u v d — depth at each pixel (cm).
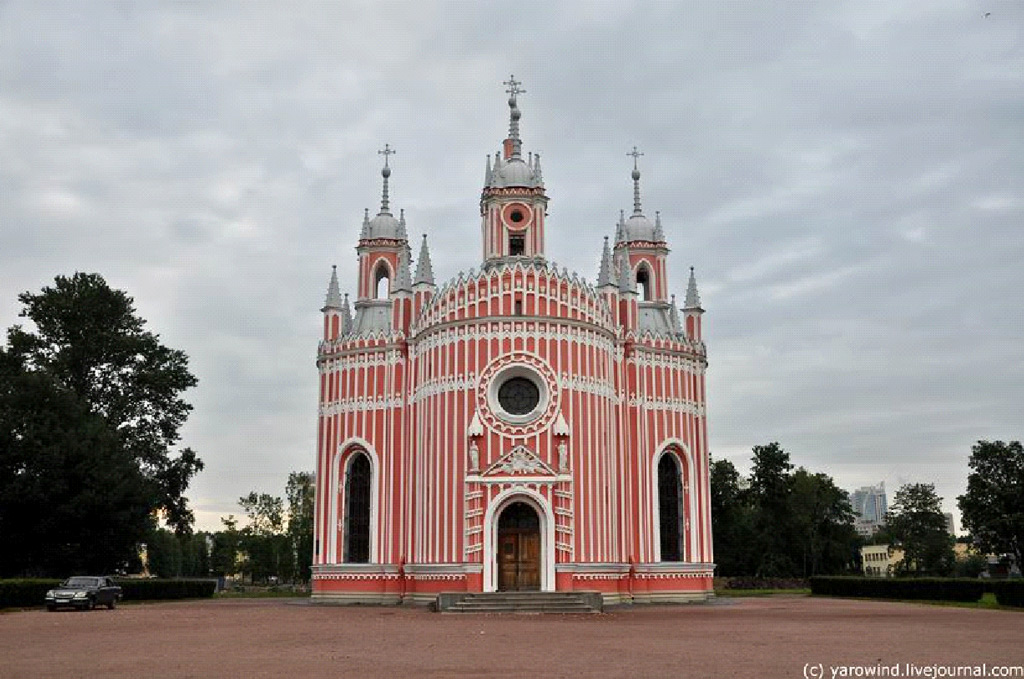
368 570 6091
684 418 6600
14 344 7656
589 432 5772
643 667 2402
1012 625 3916
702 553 6494
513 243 6512
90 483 6800
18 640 3253
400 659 2602
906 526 14100
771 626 3875
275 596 8469
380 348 6384
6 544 6800
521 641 3156
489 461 5553
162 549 14012
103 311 7969
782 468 11919
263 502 12294
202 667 2428
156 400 8150
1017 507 10062
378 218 7400
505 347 5712
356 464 6388
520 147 6788
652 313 7300
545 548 5375
